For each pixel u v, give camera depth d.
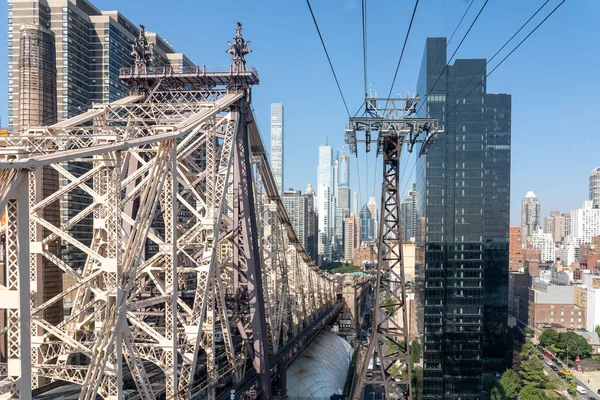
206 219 40.31
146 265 32.34
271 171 63.34
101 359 24.06
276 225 64.88
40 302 30.16
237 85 48.47
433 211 100.12
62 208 93.56
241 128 47.69
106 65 129.12
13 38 116.31
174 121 45.38
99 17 128.88
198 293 37.75
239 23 48.38
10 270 16.14
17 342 16.20
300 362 90.06
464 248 98.81
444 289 98.38
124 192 49.34
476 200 99.75
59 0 118.75
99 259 24.61
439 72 102.88
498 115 116.06
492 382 98.00
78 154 19.58
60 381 37.62
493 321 115.31
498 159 116.00
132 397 36.41
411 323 128.00
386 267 41.91
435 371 96.50
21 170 15.83
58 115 118.75
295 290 84.19
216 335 55.12
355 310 178.75
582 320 164.75
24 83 83.38
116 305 24.64
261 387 46.59
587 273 188.88
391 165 40.34
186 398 34.19
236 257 47.66
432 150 101.25
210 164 41.03
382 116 39.09
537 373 99.38
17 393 15.73
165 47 160.38
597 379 120.88
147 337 43.75
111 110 44.75
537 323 166.12
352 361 123.25
